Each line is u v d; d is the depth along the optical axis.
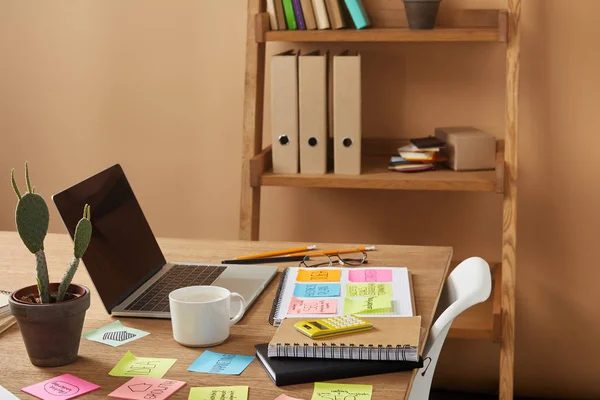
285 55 2.52
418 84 2.75
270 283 1.67
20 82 3.01
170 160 2.98
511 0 2.34
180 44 2.89
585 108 2.66
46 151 3.05
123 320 1.46
